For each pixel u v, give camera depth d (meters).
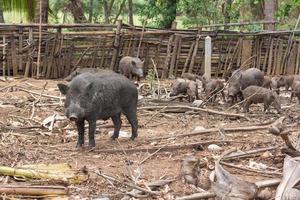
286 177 6.32
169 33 18.86
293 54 20.53
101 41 18.36
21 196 6.32
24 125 10.11
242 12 30.03
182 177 6.93
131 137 9.18
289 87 15.70
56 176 6.80
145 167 7.57
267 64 20.33
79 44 18.22
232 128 9.91
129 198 6.35
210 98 12.80
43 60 17.83
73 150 8.38
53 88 15.05
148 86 15.58
